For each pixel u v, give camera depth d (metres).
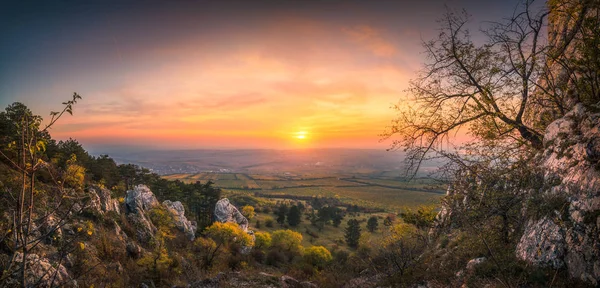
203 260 40.09
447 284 9.23
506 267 7.63
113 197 39.91
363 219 135.88
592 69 8.18
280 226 118.25
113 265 23.19
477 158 10.03
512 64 10.32
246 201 160.12
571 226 6.61
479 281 7.92
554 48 10.21
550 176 7.90
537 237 7.38
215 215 86.00
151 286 23.83
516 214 8.81
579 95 8.85
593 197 6.39
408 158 11.67
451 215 9.95
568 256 6.50
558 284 6.31
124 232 33.72
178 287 16.72
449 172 9.63
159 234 43.84
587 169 6.81
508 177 9.19
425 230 16.94
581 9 8.70
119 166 71.00
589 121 7.43
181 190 86.94
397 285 11.23
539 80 11.70
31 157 4.47
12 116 4.43
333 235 113.38
